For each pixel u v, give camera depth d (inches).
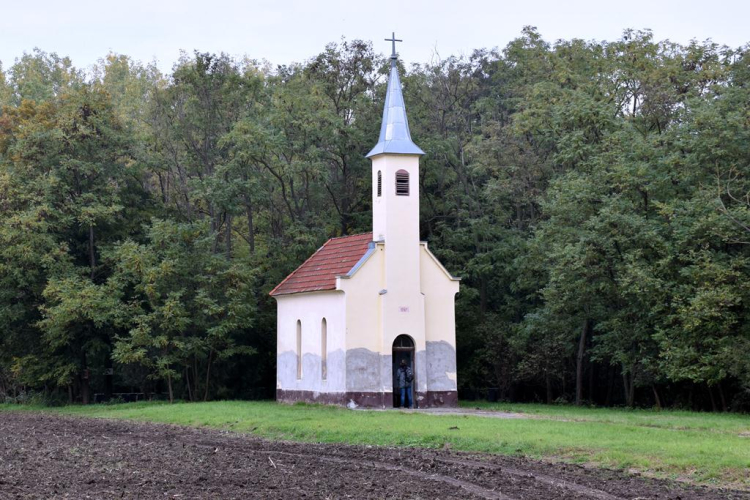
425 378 1872.5
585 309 2050.9
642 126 2226.9
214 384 2374.5
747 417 1582.2
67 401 2411.4
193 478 983.6
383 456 1152.8
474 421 1464.1
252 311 2219.5
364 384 1838.1
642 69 2246.6
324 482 957.8
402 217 1889.8
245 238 2773.1
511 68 3004.4
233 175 2425.0
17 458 1149.1
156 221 2236.7
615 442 1146.0
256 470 1041.5
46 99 2532.0
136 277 2214.6
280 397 2079.2
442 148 2472.9
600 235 1884.8
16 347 2358.5
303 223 2456.9
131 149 2448.3
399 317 1863.9
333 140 2427.4
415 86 2677.2
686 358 1697.8
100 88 2416.3
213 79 2539.4
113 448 1258.6
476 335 2346.2
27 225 2172.7
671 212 1780.3
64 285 2140.7
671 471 993.5
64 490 909.8
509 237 2407.7
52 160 2319.1
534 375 2276.1
